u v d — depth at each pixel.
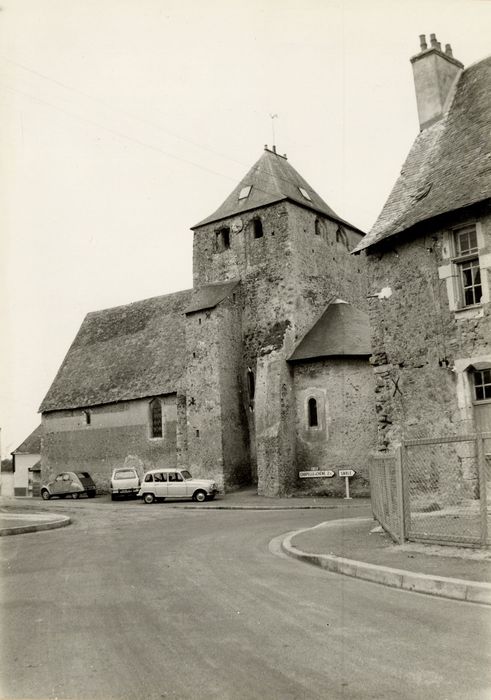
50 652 6.18
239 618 7.25
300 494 29.69
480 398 15.52
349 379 29.59
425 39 19.12
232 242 34.50
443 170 17.02
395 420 16.84
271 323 32.62
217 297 33.16
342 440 29.27
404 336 16.86
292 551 11.98
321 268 34.34
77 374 43.22
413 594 8.37
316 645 6.18
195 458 32.47
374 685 5.14
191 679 5.34
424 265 16.55
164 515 22.58
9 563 11.97
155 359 39.50
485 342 15.27
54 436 42.16
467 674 5.35
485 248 15.20
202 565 11.02
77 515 23.77
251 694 5.00
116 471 34.16
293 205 33.31
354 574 9.76
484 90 17.73
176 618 7.32
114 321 45.34
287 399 30.59
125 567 11.02
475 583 8.05
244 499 29.28
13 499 40.38
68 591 9.02
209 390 32.44
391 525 12.43
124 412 38.97
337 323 31.67
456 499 15.36
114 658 5.93
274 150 36.69
